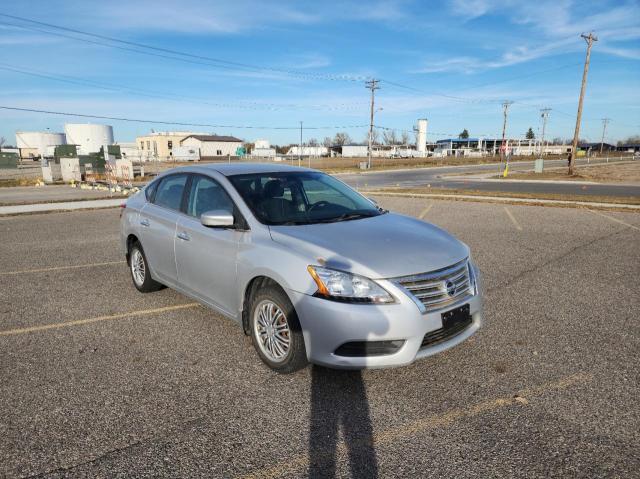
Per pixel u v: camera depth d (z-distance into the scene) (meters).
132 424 2.86
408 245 3.45
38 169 44.31
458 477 2.38
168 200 4.87
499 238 8.99
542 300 5.18
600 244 8.34
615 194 19.69
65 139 92.25
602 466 2.45
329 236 3.51
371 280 3.04
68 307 5.04
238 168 4.57
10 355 3.84
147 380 3.41
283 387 3.30
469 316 3.46
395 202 16.31
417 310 3.06
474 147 133.00
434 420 2.89
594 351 3.86
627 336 4.17
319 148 110.81
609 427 2.80
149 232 4.94
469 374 3.48
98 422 2.88
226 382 3.38
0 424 2.86
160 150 94.75
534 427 2.81
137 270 5.50
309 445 2.65
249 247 3.63
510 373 3.49
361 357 3.07
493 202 16.00
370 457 2.54
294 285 3.19
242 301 3.72
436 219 11.79
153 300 5.26
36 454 2.57
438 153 118.50
